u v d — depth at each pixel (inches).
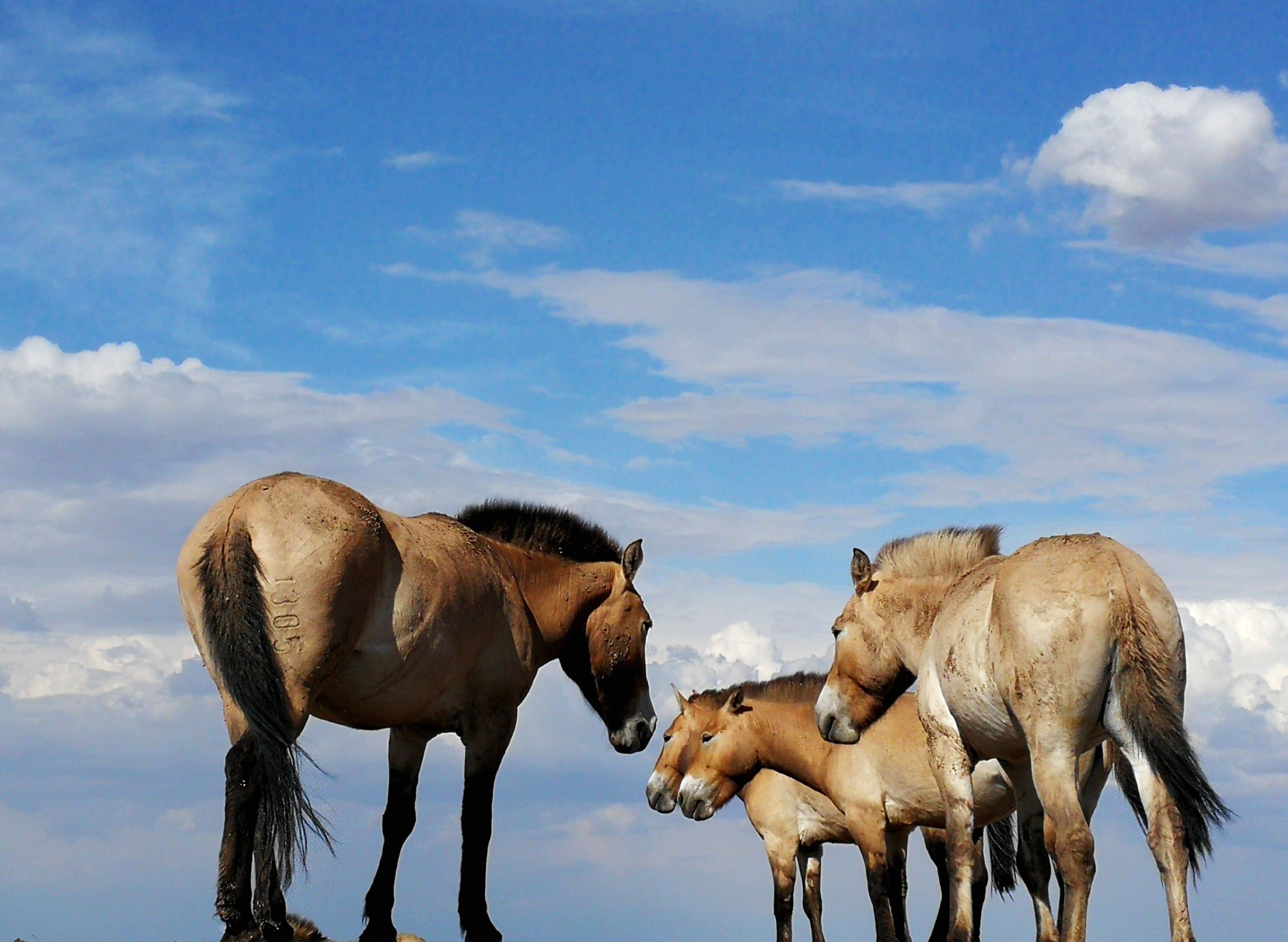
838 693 368.8
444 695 309.4
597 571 365.7
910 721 450.6
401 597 285.4
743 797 537.3
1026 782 307.6
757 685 508.7
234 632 246.8
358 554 268.4
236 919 234.4
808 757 476.7
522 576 350.0
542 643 352.5
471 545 322.7
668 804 539.2
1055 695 248.1
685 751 541.6
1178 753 235.3
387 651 283.1
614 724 373.4
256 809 241.1
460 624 303.7
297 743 249.3
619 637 367.2
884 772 453.4
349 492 278.5
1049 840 301.3
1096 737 259.9
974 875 342.0
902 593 360.5
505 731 321.4
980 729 282.7
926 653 304.2
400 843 324.5
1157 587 249.1
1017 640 254.5
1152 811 239.3
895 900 462.0
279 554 258.1
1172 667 244.5
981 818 410.0
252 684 243.4
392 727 315.0
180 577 262.7
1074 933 240.2
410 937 322.0
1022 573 258.5
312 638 258.5
